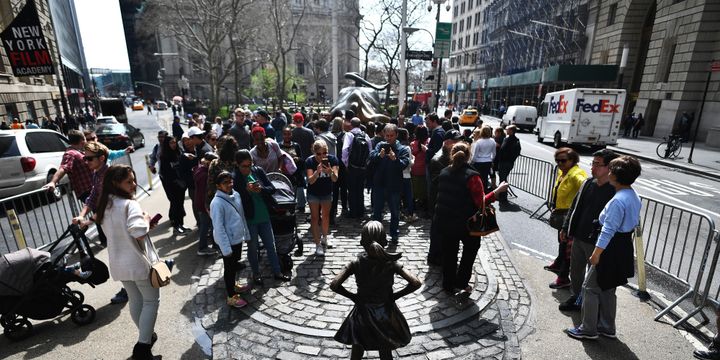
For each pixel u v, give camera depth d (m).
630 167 3.36
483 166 8.08
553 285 4.84
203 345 3.67
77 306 3.97
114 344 3.71
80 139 5.90
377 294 2.79
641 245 4.66
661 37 23.77
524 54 47.53
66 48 48.00
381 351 2.85
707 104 21.28
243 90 52.88
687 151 18.50
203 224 5.62
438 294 4.55
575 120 18.31
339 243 6.07
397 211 6.00
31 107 22.23
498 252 5.88
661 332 3.96
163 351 3.59
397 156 6.04
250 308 4.22
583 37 33.50
